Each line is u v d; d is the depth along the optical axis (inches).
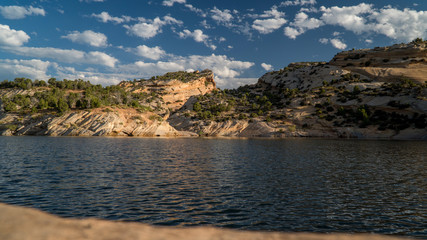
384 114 5334.6
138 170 1154.7
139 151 2100.1
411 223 538.6
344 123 5492.1
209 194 750.5
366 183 916.6
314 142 3686.0
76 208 608.7
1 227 288.8
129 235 309.7
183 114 7436.0
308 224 525.7
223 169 1214.3
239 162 1475.1
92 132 5073.8
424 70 6668.3
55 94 7071.9
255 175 1059.9
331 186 866.8
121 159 1546.5
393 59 7554.1
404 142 3646.7
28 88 7657.5
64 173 1051.3
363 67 7751.0
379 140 4244.6
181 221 530.3
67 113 5354.3
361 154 1972.2
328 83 7701.8
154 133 5743.1
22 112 5689.0
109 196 715.4
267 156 1812.3
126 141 3548.2
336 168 1261.1
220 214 579.5
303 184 894.4
